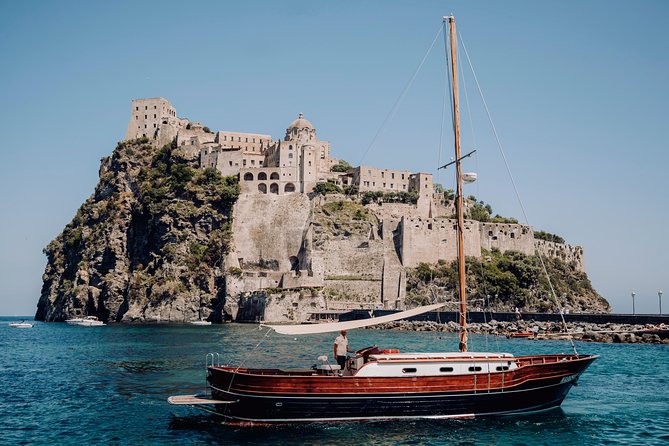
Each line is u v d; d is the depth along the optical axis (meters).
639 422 44.53
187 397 46.75
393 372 45.06
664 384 59.56
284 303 173.12
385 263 191.12
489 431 42.25
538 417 45.88
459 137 54.44
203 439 40.56
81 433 42.12
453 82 55.12
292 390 43.62
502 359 46.66
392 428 42.88
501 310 175.25
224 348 96.88
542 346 95.19
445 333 134.25
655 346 95.81
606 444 39.41
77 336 134.00
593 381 61.19
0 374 69.19
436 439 40.44
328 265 194.12
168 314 191.62
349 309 175.38
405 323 151.38
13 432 42.41
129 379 64.06
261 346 100.00
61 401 52.56
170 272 196.00
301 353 87.12
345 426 43.28
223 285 193.38
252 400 43.75
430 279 189.75
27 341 120.69
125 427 43.62
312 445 39.06
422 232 197.50
